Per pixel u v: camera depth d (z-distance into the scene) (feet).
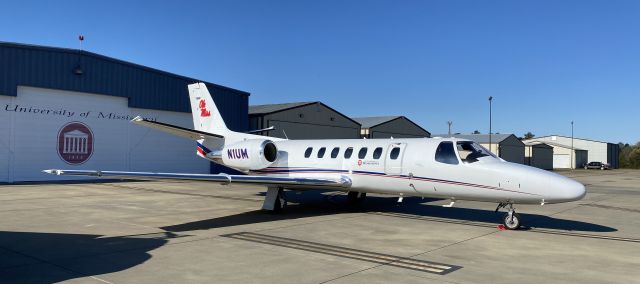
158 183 78.43
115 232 31.40
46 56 72.02
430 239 30.14
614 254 26.32
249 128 102.37
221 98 94.22
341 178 43.24
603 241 30.37
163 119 88.22
